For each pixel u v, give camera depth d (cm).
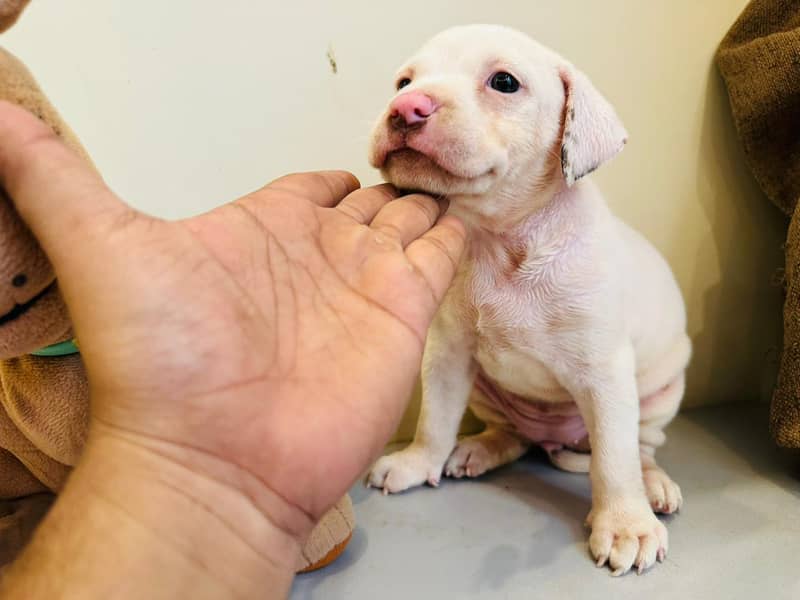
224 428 13
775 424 32
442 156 22
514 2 34
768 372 43
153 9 30
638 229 39
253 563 13
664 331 33
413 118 21
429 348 31
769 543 27
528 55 25
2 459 24
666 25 37
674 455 36
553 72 25
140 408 13
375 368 16
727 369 43
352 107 33
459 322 30
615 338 28
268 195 18
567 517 29
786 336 32
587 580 25
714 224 41
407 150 22
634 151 38
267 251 16
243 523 13
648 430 34
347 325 16
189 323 13
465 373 32
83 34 29
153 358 13
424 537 28
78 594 11
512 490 32
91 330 12
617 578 25
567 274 27
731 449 36
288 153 33
